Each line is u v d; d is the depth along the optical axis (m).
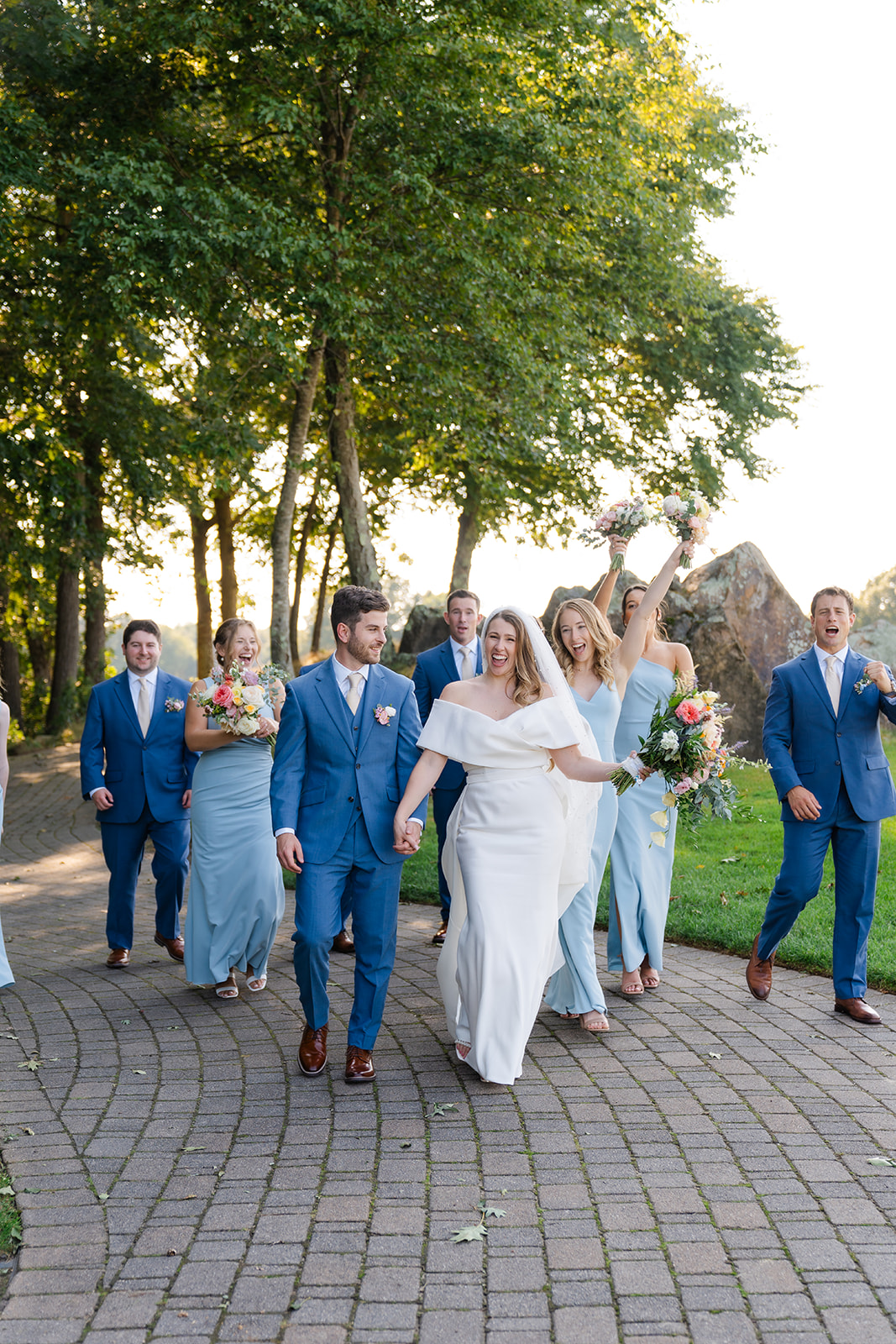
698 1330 2.86
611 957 6.07
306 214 14.87
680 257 20.72
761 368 25.34
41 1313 2.95
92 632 25.88
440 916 8.05
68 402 19.72
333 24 13.42
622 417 25.75
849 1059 4.90
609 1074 4.76
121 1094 4.57
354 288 14.60
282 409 23.62
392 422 22.91
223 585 29.30
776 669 5.88
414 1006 5.81
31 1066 4.90
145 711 6.77
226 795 5.92
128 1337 2.84
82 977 6.54
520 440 17.33
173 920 6.89
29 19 14.14
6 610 24.66
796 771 5.68
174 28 13.41
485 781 4.91
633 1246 3.29
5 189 13.55
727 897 7.98
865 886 5.54
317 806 4.84
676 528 5.82
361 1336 2.84
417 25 13.64
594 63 16.30
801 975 6.34
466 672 7.16
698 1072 4.76
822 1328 2.87
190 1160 3.91
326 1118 4.30
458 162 14.46
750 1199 3.58
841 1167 3.81
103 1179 3.76
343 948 7.12
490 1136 4.11
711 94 23.16
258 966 6.11
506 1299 3.01
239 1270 3.16
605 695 5.68
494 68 14.42
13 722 27.86
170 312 14.31
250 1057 5.04
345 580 31.75
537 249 15.87
